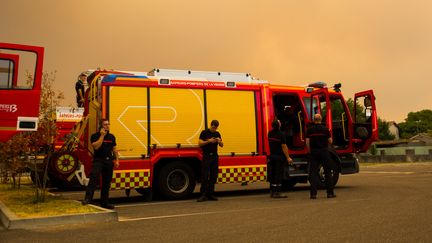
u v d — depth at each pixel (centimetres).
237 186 1518
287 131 1256
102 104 1023
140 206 945
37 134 933
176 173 1073
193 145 1087
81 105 1260
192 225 668
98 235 599
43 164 1280
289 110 1280
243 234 585
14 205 838
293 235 571
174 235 591
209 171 1028
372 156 3459
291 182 1333
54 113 955
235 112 1148
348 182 1462
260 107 1182
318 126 1011
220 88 1143
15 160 1055
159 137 1059
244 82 1177
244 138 1148
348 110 1296
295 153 1198
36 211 750
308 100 1255
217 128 1120
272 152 1054
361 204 857
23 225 670
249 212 794
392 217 692
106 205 887
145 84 1064
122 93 1040
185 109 1094
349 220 674
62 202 890
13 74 892
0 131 870
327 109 1220
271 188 1058
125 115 1034
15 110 884
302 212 773
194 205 935
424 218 677
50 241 562
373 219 678
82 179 1080
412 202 862
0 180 1428
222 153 1120
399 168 2397
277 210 809
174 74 1177
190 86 1110
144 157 1039
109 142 888
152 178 1042
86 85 1262
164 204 974
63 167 1244
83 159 1092
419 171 2009
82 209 771
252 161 1142
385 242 522
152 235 594
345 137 1290
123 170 1012
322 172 1234
